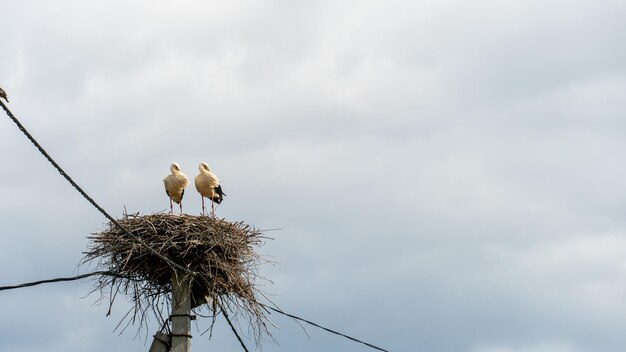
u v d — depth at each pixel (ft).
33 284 50.65
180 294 53.57
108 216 45.78
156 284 54.85
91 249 54.60
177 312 53.26
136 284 54.39
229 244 55.88
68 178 42.57
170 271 54.29
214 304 54.44
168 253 54.49
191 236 55.01
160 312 54.13
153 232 54.90
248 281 55.72
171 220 55.83
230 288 54.90
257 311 55.11
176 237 54.90
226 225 56.90
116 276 54.08
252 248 57.31
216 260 54.85
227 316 54.60
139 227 55.11
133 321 53.57
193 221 56.03
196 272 54.08
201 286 54.80
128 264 54.34
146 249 54.08
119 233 55.01
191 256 54.85
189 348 52.90
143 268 54.39
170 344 52.80
